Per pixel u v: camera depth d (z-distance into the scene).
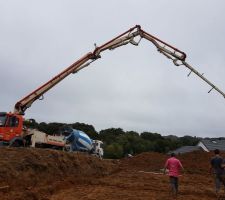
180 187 21.64
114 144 68.25
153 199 16.59
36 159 21.23
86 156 28.48
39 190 16.97
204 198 18.03
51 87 27.27
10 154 20.30
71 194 17.00
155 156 40.12
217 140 77.75
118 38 28.89
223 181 18.78
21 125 25.64
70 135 31.77
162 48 28.83
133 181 23.19
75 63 27.73
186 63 28.38
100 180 22.70
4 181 17.28
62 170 23.08
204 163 36.56
